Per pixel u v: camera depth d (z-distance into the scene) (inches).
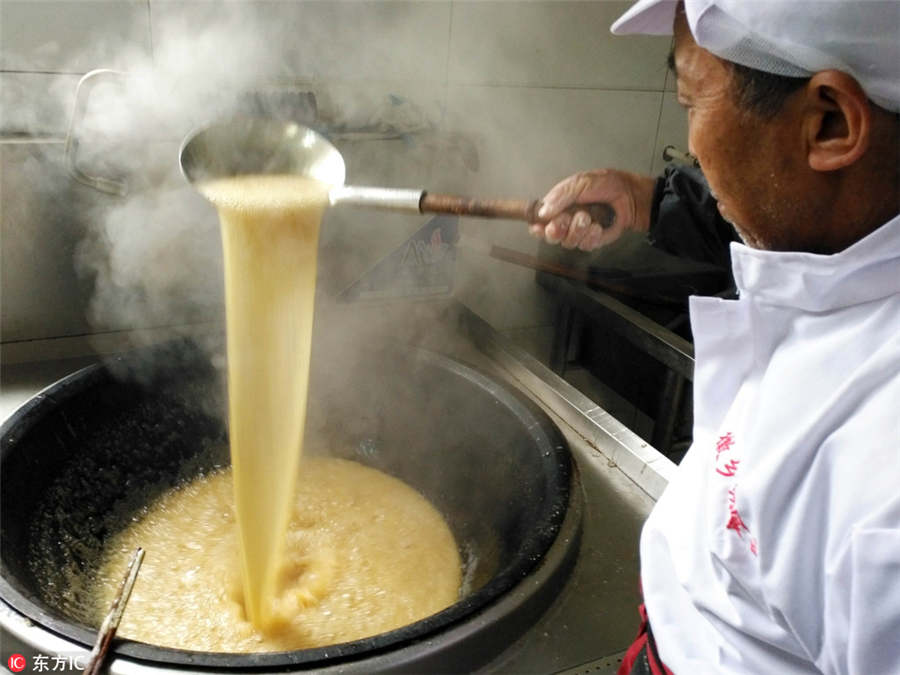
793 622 19.6
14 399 43.2
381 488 47.1
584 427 43.1
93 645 25.5
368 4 47.7
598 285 57.1
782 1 16.9
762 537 19.8
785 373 21.3
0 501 32.9
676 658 24.5
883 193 18.7
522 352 50.0
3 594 27.5
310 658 25.3
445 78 52.0
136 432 43.1
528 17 52.5
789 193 19.4
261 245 33.3
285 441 36.2
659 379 57.2
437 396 45.4
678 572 24.7
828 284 20.4
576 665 28.3
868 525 16.9
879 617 16.6
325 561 40.3
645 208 36.4
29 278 45.0
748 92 18.4
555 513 33.5
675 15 21.1
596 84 57.1
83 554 37.6
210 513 43.8
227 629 34.7
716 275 60.5
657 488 38.5
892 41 16.2
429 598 37.9
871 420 17.9
